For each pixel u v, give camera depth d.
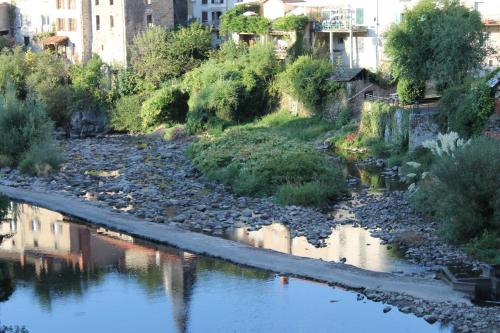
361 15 91.81
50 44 113.94
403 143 70.69
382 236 50.06
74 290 43.94
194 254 48.88
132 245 51.34
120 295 43.12
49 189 66.31
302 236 51.41
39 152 72.00
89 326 39.53
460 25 69.94
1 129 75.00
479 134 61.19
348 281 42.94
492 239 46.03
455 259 45.03
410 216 53.81
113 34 105.75
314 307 40.38
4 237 53.94
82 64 107.75
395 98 78.19
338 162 72.19
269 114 90.69
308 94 86.44
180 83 96.94
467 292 40.84
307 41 94.81
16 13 122.00
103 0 106.81
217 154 69.88
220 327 38.78
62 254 50.16
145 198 62.06
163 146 85.62
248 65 92.56
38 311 41.38
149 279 45.12
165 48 99.38
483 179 46.44
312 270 44.72
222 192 63.44
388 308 39.62
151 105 94.50
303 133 82.19
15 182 68.75
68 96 98.44
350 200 59.34
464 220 47.09
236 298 41.88
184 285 43.91
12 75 100.62
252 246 49.47
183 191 63.91
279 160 63.84
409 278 43.03
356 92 83.69
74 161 78.75
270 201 59.69
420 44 72.19
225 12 107.62
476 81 65.94
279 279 44.16
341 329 37.97
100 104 99.31
